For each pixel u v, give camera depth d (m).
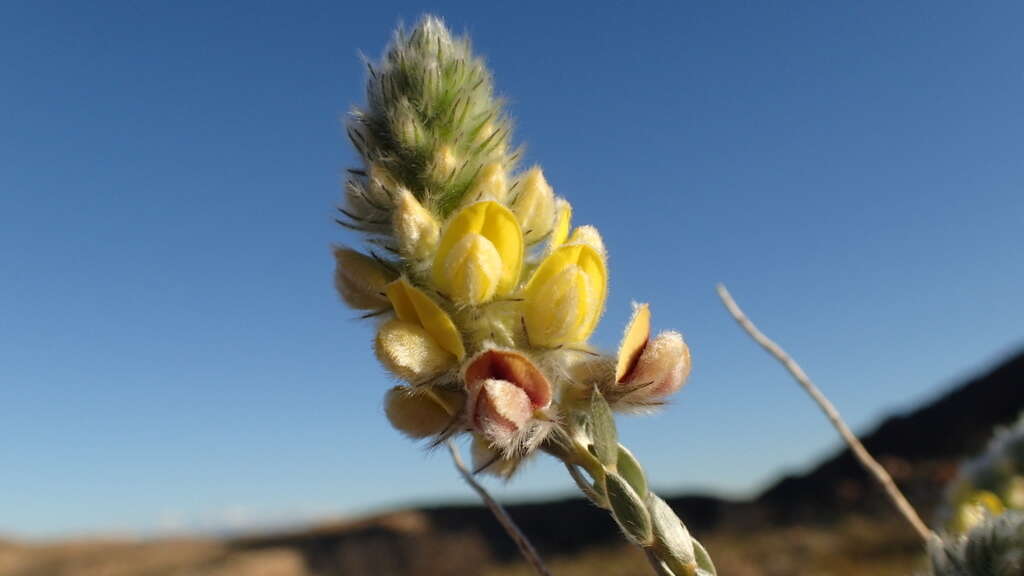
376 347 0.08
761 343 0.12
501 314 0.08
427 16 0.10
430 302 0.08
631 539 0.08
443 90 0.09
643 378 0.08
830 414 0.11
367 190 0.09
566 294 0.08
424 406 0.08
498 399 0.08
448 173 0.09
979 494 0.13
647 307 0.08
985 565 0.08
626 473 0.08
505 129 0.09
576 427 0.08
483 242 0.08
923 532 0.10
